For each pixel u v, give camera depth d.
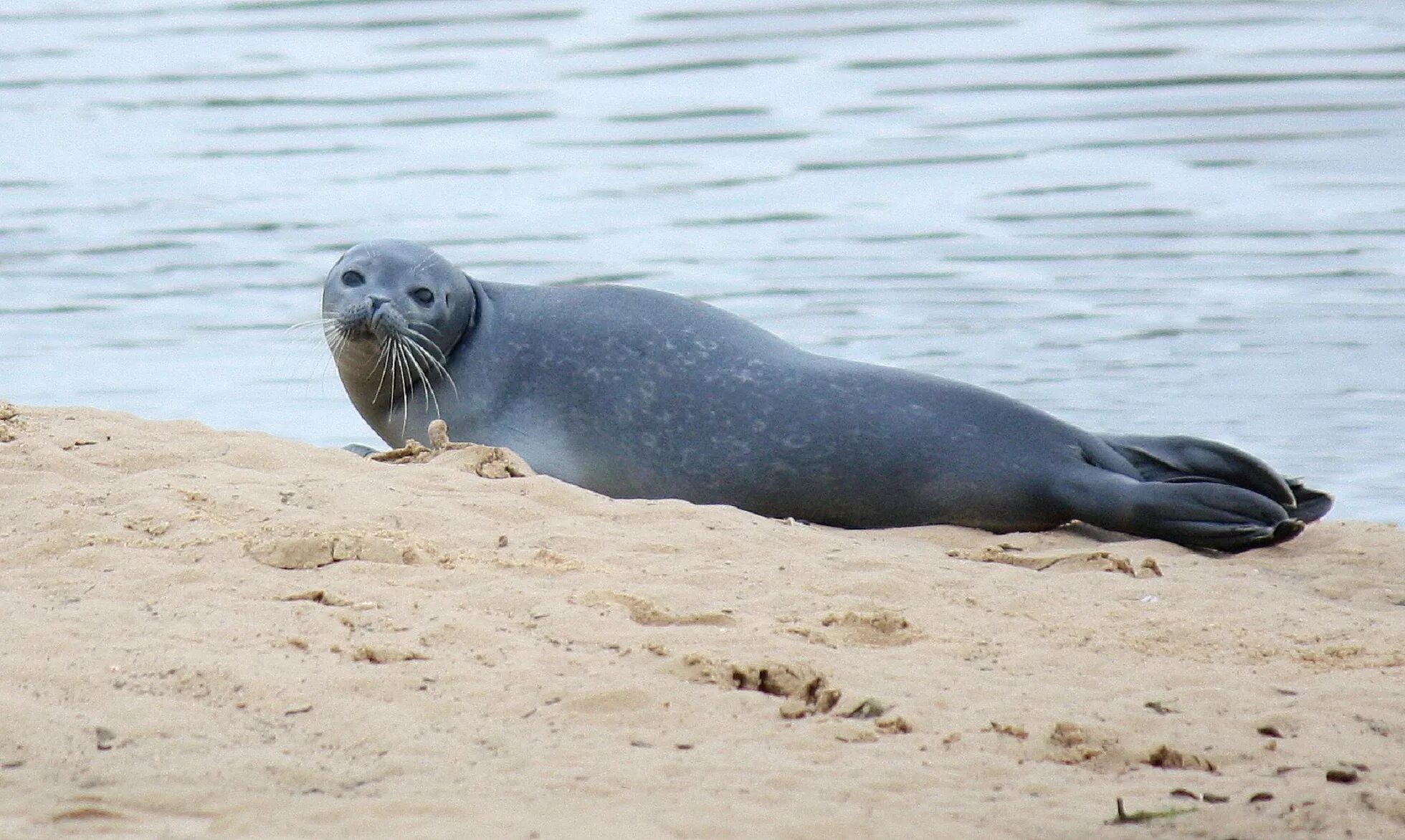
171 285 66.56
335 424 51.16
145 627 26.52
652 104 97.44
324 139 91.31
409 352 40.62
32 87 104.50
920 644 28.11
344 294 40.59
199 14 124.50
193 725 23.59
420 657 25.98
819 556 32.34
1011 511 38.81
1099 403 51.25
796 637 27.81
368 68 107.06
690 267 68.06
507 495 34.38
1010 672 27.23
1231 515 36.91
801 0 123.25
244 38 116.69
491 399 41.34
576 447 40.75
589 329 41.31
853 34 112.81
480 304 42.25
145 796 21.56
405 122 94.69
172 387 54.56
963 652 27.92
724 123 93.25
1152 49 106.94
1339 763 23.89
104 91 103.19
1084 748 24.14
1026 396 51.91
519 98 99.19
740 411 40.00
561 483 35.41
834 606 29.59
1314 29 110.31
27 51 114.19
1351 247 69.06
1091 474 38.25
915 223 74.19
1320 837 21.17
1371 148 84.31
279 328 61.16
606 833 20.22
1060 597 31.23
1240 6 118.19
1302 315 60.56
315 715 24.03
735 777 22.59
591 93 99.81
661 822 20.73
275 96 100.88
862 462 39.31
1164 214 74.62
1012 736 24.52
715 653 26.70
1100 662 27.84
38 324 61.59
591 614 27.97
